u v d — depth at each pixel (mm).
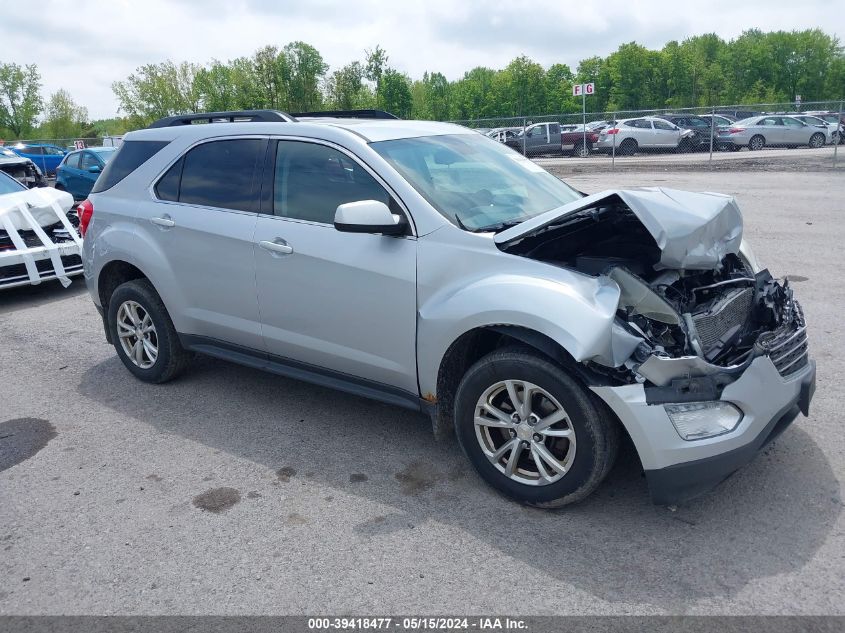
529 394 3318
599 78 82688
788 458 3783
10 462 4242
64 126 69312
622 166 22656
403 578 3010
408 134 4312
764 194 14188
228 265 4418
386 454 4129
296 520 3486
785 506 3363
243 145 4488
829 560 2969
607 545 3156
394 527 3387
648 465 3041
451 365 3633
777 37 82188
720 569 2955
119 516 3600
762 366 3162
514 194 4148
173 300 4816
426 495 3660
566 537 3232
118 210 5062
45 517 3623
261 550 3254
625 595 2834
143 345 5277
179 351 5160
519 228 3461
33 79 67250
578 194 4609
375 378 3961
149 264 4844
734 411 3086
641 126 26906
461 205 3805
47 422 4805
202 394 5145
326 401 4941
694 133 26781
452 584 2957
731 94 78062
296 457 4145
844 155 22734
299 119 4730
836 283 7109
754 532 3186
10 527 3547
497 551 3158
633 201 3303
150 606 2912
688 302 3477
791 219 11000
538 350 3295
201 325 4746
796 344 3471
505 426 3441
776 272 7684
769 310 3699
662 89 78125
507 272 3373
